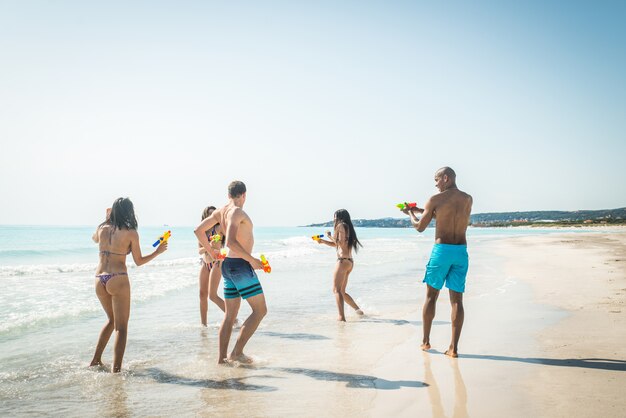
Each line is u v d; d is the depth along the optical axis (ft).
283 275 40.96
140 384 13.14
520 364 14.14
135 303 26.81
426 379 12.99
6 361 15.34
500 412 10.43
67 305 25.29
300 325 21.13
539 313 21.99
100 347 14.92
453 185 16.38
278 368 14.51
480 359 14.84
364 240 139.85
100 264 14.82
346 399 11.64
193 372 14.21
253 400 11.73
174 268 46.78
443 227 15.85
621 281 32.40
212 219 16.29
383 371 13.89
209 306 26.37
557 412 10.31
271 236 192.03
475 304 24.90
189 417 10.71
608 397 11.23
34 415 10.91
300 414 10.74
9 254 68.59
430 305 16.29
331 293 30.68
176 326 20.99
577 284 31.37
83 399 11.96
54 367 14.73
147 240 132.67
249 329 15.47
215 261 20.99
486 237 160.35
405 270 45.62
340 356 15.76
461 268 15.57
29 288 31.71
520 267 44.60
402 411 10.70
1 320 21.22
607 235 146.92
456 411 10.59
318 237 23.30
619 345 16.12
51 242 110.22
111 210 15.26
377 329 20.17
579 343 16.44
